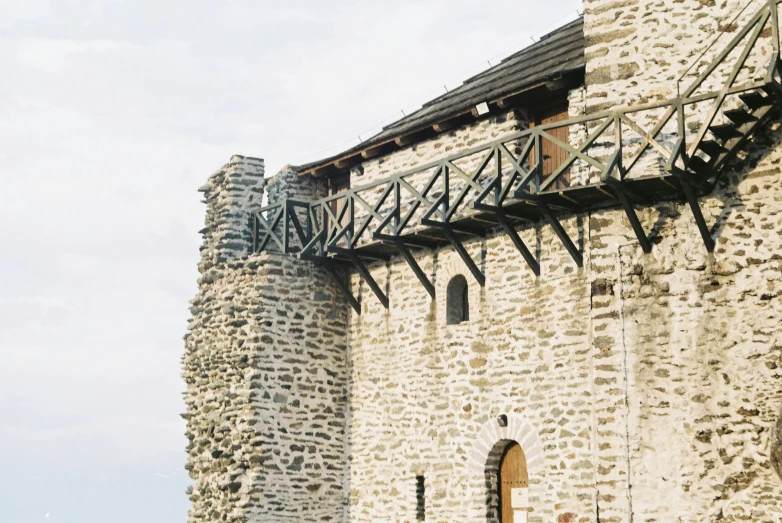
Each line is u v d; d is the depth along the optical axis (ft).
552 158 60.08
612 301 52.75
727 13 52.13
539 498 56.39
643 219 52.60
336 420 68.44
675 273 51.42
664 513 49.85
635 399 51.34
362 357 68.33
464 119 63.93
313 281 69.31
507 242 60.29
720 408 49.39
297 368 67.87
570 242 56.08
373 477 66.03
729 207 50.42
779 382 48.37
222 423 68.13
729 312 49.85
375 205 66.28
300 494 66.64
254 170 72.43
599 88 54.65
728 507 48.57
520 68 64.90
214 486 68.03
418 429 63.62
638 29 54.03
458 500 60.54
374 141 68.18
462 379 61.52
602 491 51.37
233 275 69.92
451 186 64.13
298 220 69.77
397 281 66.69
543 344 57.57
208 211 73.41
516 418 58.23
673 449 50.14
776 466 47.52
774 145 49.73
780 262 49.06
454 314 63.46
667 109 52.80
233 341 68.69
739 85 49.70
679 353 50.72
